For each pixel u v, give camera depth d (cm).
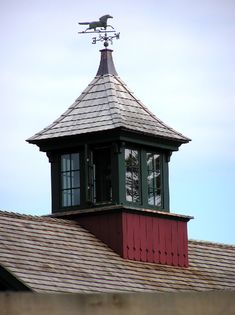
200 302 1245
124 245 3506
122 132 3584
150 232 3616
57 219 3462
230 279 3697
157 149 3744
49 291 2903
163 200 3722
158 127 3725
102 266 3312
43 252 3158
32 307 1206
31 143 3722
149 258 3578
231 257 3875
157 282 3416
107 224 3550
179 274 3572
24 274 2922
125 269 3397
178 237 3703
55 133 3678
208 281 3606
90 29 3925
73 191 3659
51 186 3703
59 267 3109
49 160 3712
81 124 3666
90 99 3791
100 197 3622
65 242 3334
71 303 1217
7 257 2981
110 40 3925
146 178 3672
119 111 3678
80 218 3594
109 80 3847
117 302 1228
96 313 1223
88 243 3444
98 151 3656
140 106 3784
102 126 3606
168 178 3756
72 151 3675
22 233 3206
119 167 3588
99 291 3095
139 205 3631
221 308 1245
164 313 1235
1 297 1204
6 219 3225
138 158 3666
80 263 3231
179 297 1241
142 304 1234
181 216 3719
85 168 3622
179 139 3750
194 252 3778
